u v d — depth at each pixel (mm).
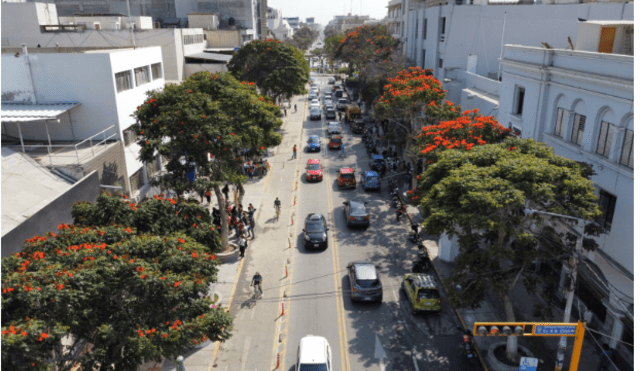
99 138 26422
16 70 25125
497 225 14172
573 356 13055
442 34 48156
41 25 49188
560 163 16625
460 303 16375
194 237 15047
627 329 16297
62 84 25516
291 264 25250
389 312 20891
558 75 21047
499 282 16500
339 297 22062
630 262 16062
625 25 21141
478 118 23578
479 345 18547
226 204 28844
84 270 10805
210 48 68062
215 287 22578
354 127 56156
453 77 46094
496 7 44500
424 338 19031
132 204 15062
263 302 21656
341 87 92312
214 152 21969
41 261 11289
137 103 29266
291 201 34719
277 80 50219
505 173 15812
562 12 43219
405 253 26531
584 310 19453
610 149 17578
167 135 21312
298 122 63344
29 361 9336
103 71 25500
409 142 34906
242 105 24031
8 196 18141
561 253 16812
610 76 17266
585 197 14695
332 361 17594
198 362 17625
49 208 17828
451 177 15969
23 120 21969
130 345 10992
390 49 63438
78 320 10711
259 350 18344
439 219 15344
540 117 22531
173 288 11477
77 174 21500
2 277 10547
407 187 37031
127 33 49375
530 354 17297
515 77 25266
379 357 17828
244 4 81562
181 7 81000
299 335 19250
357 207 30344
